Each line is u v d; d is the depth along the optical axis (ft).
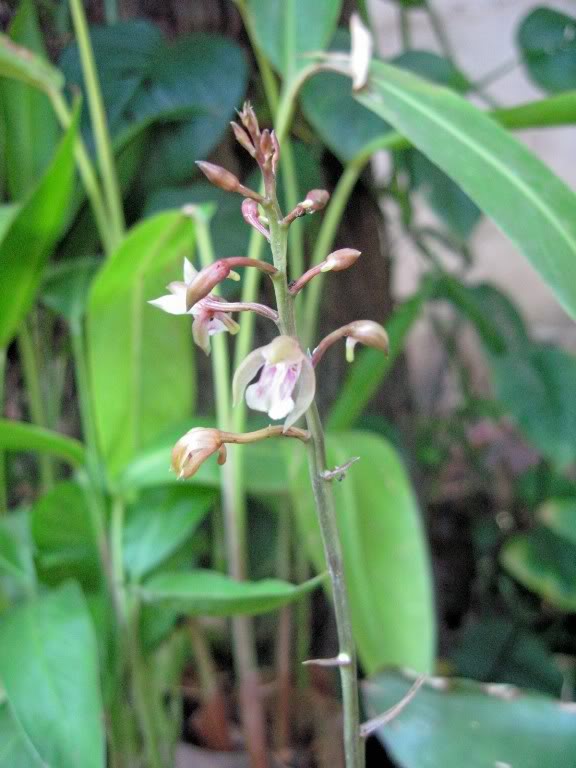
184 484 0.68
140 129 0.73
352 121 0.73
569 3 1.59
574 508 1.05
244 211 0.40
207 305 0.39
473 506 1.38
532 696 0.56
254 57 0.86
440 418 1.47
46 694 0.52
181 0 0.83
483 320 1.00
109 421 0.71
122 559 0.66
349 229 0.96
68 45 0.78
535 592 1.25
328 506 0.40
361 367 0.78
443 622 1.27
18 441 0.62
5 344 0.73
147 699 0.71
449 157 0.53
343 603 0.41
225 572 0.85
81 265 0.75
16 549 0.66
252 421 0.80
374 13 1.70
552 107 0.61
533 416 0.94
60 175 0.59
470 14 1.70
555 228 0.49
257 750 0.75
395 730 0.56
